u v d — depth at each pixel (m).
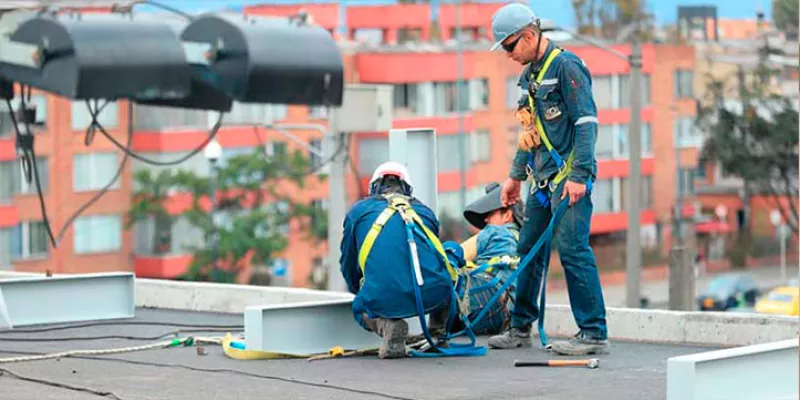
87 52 15.23
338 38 69.38
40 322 12.92
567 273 10.73
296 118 61.03
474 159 67.69
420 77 66.31
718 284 66.00
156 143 59.59
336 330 11.10
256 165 58.62
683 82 73.75
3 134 57.97
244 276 59.12
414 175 12.08
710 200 79.94
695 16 75.75
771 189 72.31
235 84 16.61
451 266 10.98
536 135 10.73
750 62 72.06
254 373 10.00
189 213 58.25
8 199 58.12
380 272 10.66
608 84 72.12
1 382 9.67
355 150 63.91
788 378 8.39
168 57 15.80
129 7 16.19
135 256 60.53
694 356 8.12
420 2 75.62
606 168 72.62
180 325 12.99
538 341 11.63
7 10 15.68
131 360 10.70
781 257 79.06
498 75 68.38
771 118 71.50
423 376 9.86
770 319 11.32
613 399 8.98
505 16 10.62
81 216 59.81
